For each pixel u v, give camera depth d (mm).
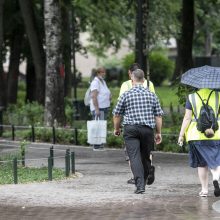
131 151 24062
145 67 45250
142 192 24000
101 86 38625
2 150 38875
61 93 48750
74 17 82250
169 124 45125
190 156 23344
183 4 67750
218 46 125688
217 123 22688
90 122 38938
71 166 30125
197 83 22859
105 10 81438
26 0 59156
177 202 22297
